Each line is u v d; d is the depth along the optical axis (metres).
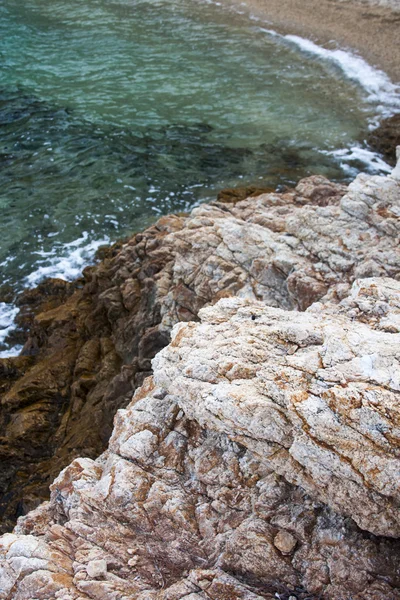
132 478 6.94
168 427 7.36
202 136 21.47
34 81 25.44
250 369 6.53
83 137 21.48
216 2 33.22
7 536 6.68
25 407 11.84
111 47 28.64
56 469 10.34
